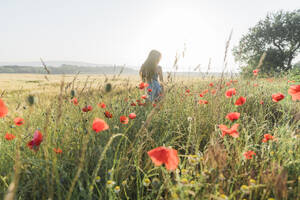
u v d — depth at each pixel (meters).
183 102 2.58
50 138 1.44
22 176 1.11
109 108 1.99
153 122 1.99
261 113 2.29
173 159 0.86
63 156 1.38
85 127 1.60
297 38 22.44
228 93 2.26
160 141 1.64
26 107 1.77
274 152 1.37
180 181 0.93
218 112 1.93
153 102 2.36
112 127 1.78
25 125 1.54
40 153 1.31
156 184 0.99
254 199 1.03
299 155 1.28
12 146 1.50
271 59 22.34
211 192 0.95
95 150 1.40
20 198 1.06
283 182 0.79
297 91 1.53
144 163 1.44
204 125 1.93
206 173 1.00
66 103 2.06
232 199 1.02
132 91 2.79
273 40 23.45
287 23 23.70
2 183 1.22
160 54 3.37
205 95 2.94
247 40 23.62
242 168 1.27
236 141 1.54
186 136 1.92
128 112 2.22
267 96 2.95
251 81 3.36
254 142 1.70
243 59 23.41
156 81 3.38
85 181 1.22
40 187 1.10
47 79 1.36
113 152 1.48
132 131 1.88
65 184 1.20
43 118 1.89
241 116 2.18
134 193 1.26
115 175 1.20
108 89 1.12
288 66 21.92
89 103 2.12
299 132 1.50
